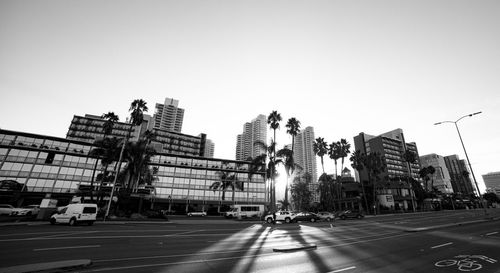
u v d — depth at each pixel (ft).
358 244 45.88
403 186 305.12
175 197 223.10
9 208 114.73
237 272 26.40
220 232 69.21
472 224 83.15
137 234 58.75
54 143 188.34
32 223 81.10
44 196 172.04
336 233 66.54
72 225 76.59
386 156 353.31
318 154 240.32
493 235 54.60
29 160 178.19
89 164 193.77
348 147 231.50
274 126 152.87
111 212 120.26
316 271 26.96
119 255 33.60
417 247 41.60
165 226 86.79
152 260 31.30
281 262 31.19
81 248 37.99
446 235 56.13
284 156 143.64
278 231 73.00
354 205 266.77
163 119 464.65
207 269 27.50
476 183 124.57
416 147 418.51
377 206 245.86
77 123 294.46
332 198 255.70
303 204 220.64
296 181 231.50
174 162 236.84
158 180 224.12
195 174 238.27
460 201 379.55
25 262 28.48
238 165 255.29
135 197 142.20
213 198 235.20
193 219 142.20
